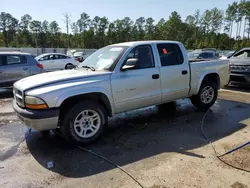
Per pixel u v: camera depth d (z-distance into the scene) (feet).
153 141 13.34
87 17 256.73
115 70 13.75
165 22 264.52
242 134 14.08
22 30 265.13
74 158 11.43
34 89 11.88
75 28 257.96
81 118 12.78
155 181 9.32
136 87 14.52
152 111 19.53
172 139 13.57
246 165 10.37
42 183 9.36
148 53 15.43
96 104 13.09
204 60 20.12
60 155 11.78
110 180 9.48
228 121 16.65
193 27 260.42
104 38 258.37
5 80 27.63
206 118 17.42
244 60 28.27
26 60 29.25
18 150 12.39
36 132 15.01
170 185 9.04
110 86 13.41
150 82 15.15
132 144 13.00
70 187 9.07
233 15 243.19
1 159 11.39
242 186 8.91
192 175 9.70
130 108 14.67
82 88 12.40
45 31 261.65
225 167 10.25
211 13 253.85
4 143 13.30
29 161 11.19
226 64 20.66
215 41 216.13
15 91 13.46
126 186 9.04
